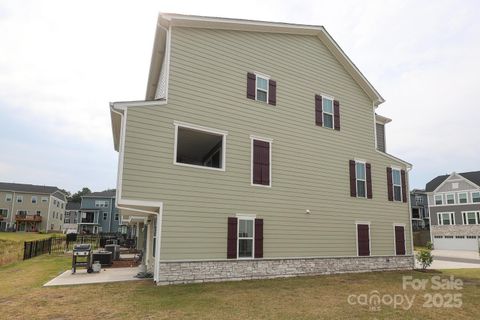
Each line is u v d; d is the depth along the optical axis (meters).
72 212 71.75
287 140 13.98
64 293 9.27
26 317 7.04
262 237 12.55
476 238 38.94
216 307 7.95
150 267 12.99
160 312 7.43
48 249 24.36
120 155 10.49
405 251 17.23
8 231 52.53
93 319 6.92
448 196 42.44
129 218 17.92
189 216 11.21
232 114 12.74
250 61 13.58
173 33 12.03
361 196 16.05
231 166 12.38
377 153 17.17
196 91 12.09
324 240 14.25
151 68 14.53
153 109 11.19
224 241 11.72
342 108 16.17
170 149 11.27
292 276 12.98
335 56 16.34
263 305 8.25
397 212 17.38
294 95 14.55
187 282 10.83
